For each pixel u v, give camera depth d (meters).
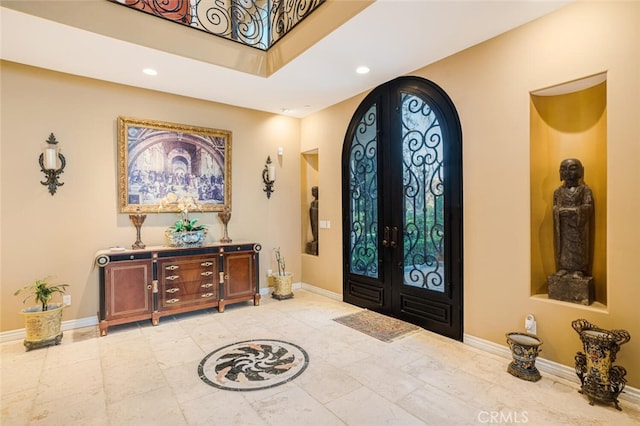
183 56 3.29
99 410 2.18
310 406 2.22
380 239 4.10
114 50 3.13
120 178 3.91
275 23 3.92
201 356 2.97
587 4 2.40
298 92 4.33
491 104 2.98
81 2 2.77
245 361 2.87
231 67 3.59
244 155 4.96
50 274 3.55
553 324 2.61
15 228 3.38
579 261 2.61
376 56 3.31
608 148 2.32
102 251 3.68
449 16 2.62
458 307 3.27
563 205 2.68
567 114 2.76
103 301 3.47
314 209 5.44
